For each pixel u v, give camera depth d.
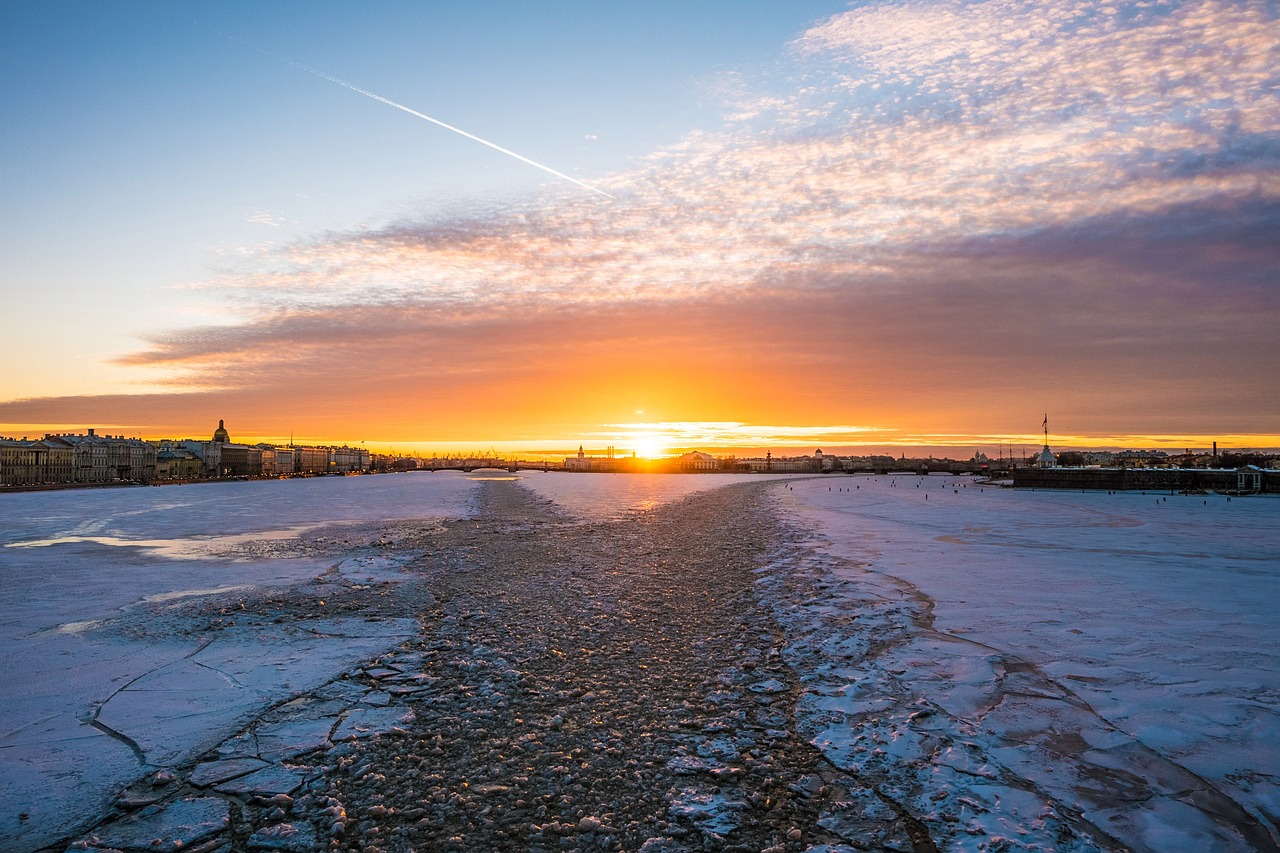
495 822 6.51
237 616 14.87
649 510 46.41
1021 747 7.54
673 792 7.00
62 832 6.32
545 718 8.98
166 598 16.86
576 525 35.91
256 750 8.02
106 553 25.39
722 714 9.01
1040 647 11.07
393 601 16.42
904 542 25.61
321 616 14.88
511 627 13.77
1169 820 6.07
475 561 22.89
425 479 129.12
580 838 6.23
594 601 16.22
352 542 28.48
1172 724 7.96
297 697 9.78
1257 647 10.84
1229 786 6.61
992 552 22.55
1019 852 5.70
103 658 11.67
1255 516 38.09
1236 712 8.26
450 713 9.20
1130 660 10.28
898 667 10.36
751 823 6.39
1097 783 6.75
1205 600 14.43
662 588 17.86
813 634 12.59
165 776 7.34
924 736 7.93
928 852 5.80
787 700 9.45
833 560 21.19
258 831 6.34
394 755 7.92
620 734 8.42
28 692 9.95
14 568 21.77
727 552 24.62
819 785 7.02
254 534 31.75
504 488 82.19
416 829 6.40
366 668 11.11
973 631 12.17
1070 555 21.67
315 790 7.11
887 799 6.67
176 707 9.38
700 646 12.28
